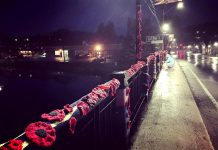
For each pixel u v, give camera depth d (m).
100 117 3.04
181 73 15.16
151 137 4.71
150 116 6.05
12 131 13.91
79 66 41.19
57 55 76.00
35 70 44.22
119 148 3.96
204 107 7.42
